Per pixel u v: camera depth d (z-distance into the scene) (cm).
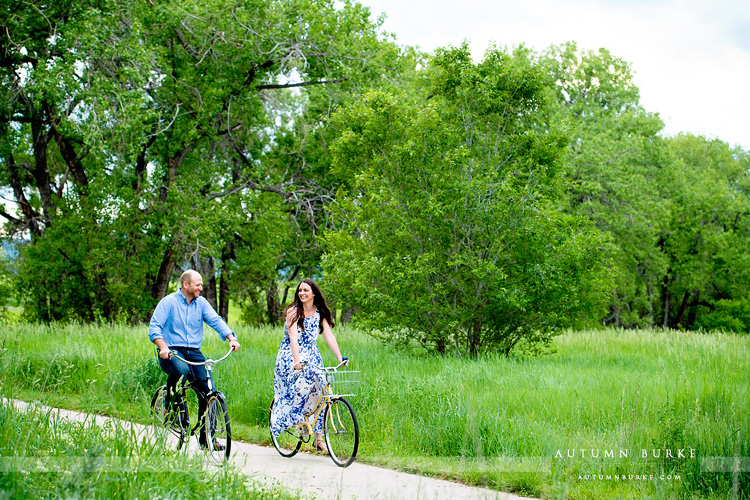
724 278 7444
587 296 2478
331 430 1138
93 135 3325
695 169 7925
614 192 5681
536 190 2477
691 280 7375
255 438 1338
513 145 2631
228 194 4447
